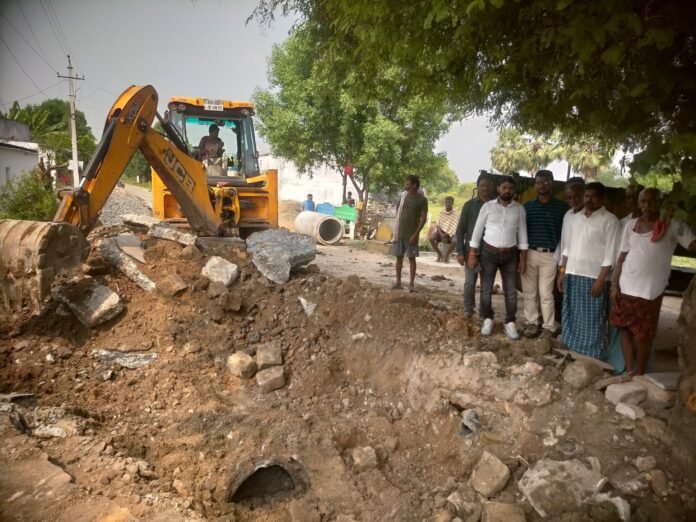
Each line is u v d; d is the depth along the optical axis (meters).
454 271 11.09
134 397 4.83
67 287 5.54
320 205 22.00
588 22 2.95
